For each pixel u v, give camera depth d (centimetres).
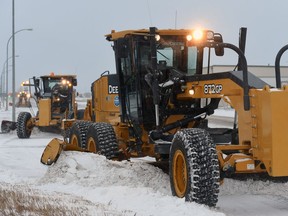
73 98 2430
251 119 732
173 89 943
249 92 732
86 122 1279
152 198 770
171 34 1041
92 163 949
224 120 2892
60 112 2427
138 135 1070
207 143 728
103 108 1340
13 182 1021
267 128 694
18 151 1742
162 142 919
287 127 685
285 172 684
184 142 743
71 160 955
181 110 989
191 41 828
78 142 1262
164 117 991
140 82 1042
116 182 905
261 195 859
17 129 2323
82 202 746
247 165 730
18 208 662
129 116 1113
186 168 734
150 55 1040
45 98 2533
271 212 757
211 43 805
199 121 1017
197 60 1060
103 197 802
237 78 766
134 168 938
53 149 975
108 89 1308
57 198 765
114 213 665
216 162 721
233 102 778
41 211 647
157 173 925
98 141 1092
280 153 683
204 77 843
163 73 1005
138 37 1039
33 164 1403
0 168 1302
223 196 854
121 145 1145
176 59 1047
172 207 711
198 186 716
